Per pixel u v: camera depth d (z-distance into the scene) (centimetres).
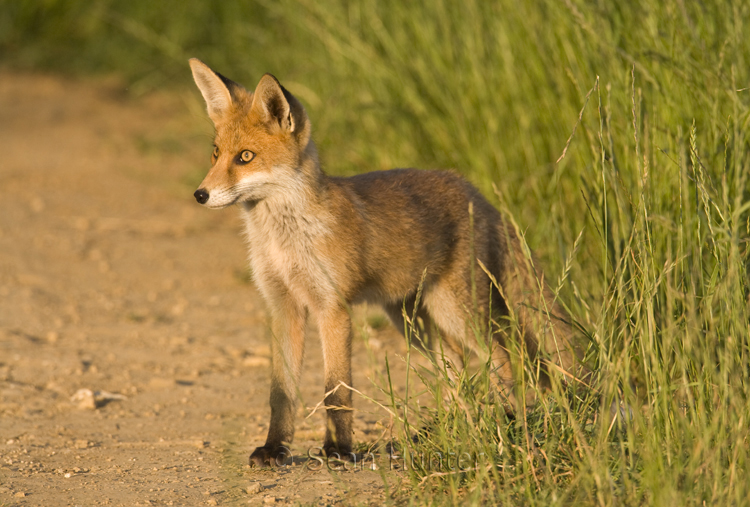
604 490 648
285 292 949
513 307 942
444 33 1521
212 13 2973
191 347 1327
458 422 761
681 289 836
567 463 732
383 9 1662
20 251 1811
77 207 2172
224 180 914
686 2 1050
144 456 886
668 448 670
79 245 1884
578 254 1123
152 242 1945
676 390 760
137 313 1502
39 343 1319
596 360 851
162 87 3134
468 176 1425
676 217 935
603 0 1101
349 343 905
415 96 1561
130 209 2186
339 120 1753
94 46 3472
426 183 1030
